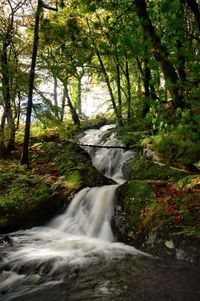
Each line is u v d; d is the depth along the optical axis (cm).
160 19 421
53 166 1376
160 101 378
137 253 709
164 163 1030
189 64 380
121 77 1972
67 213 1010
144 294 527
